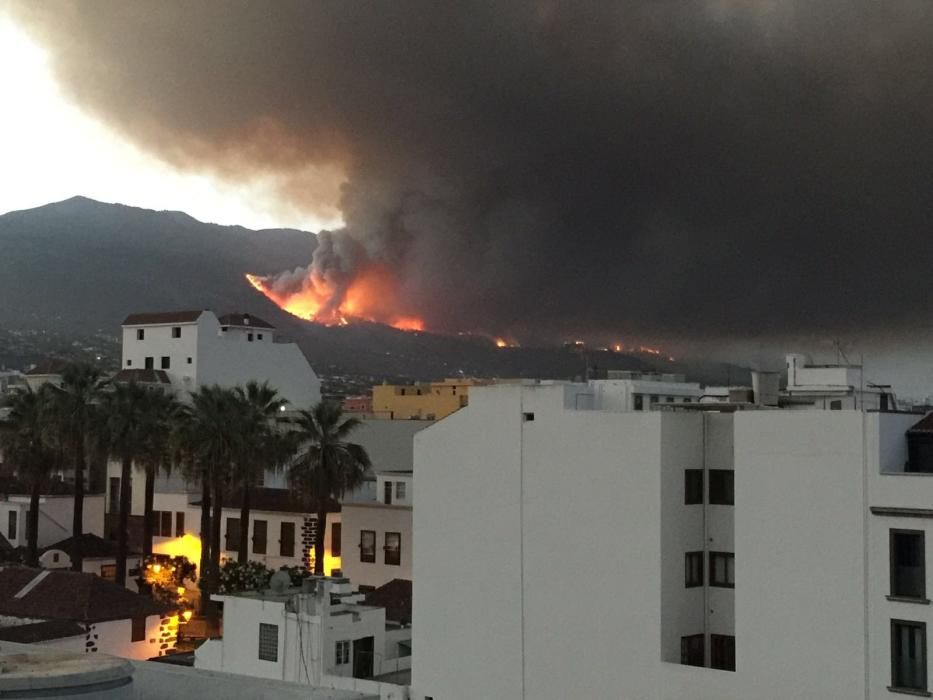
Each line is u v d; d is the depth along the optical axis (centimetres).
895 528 3609
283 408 11112
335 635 5009
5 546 8825
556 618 4347
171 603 7825
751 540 3916
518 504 4494
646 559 4116
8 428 8325
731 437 4206
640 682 4097
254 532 8919
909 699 3541
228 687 1758
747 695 3869
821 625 3744
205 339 10988
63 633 5975
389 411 12850
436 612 4712
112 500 9881
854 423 3719
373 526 7775
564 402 4456
